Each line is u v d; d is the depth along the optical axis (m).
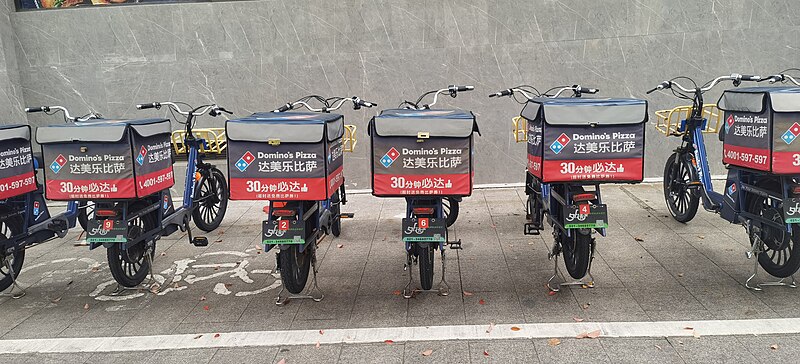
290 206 4.06
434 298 4.27
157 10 7.53
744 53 7.34
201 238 5.42
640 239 5.45
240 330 3.87
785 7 7.21
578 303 4.09
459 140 3.86
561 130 3.85
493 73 7.51
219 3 7.50
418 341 3.61
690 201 5.70
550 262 4.96
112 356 3.57
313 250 4.41
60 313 4.27
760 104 3.88
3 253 4.51
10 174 4.48
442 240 4.02
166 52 7.61
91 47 7.62
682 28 7.31
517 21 7.38
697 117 5.38
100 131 4.14
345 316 4.03
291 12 7.47
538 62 7.46
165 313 4.20
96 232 4.31
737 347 3.38
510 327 3.74
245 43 7.57
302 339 3.69
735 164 4.31
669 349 3.39
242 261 5.32
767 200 4.32
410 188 3.94
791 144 3.78
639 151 3.86
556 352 3.41
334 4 7.43
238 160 3.92
